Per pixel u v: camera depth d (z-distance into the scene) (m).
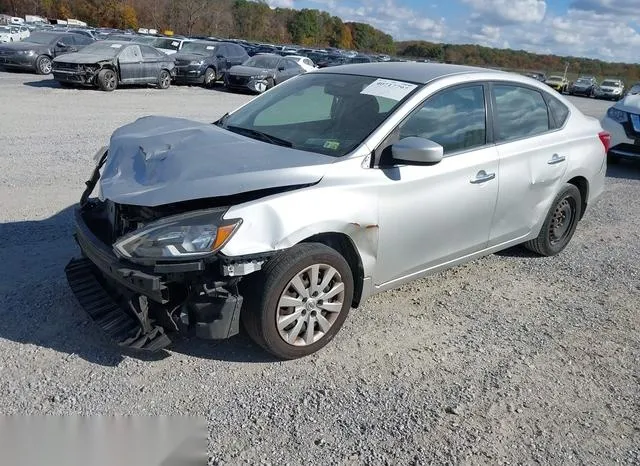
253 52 37.53
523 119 4.83
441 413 3.15
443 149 3.97
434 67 4.55
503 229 4.71
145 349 3.18
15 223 5.39
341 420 3.04
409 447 2.87
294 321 3.43
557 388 3.47
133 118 12.18
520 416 3.18
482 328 4.14
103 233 3.68
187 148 3.62
